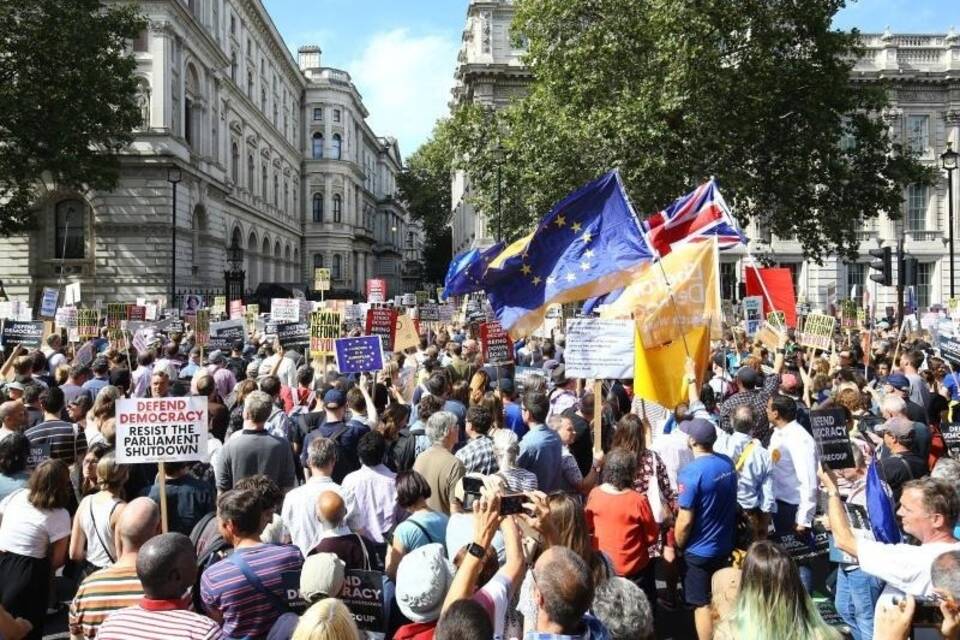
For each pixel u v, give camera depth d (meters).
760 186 28.56
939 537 4.71
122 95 34.59
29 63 32.28
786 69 27.12
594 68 27.64
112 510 6.33
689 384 8.44
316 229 90.75
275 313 21.27
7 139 33.12
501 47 54.78
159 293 44.66
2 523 5.84
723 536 6.54
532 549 5.05
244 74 64.81
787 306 16.80
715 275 8.80
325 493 5.64
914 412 9.67
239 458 7.33
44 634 7.20
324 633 3.43
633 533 6.19
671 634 7.35
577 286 9.57
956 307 25.97
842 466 6.18
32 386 9.72
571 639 3.60
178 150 46.44
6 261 44.34
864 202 29.70
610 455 6.43
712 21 25.78
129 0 43.72
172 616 4.11
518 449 6.57
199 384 9.66
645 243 9.32
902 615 3.90
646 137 25.59
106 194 44.41
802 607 3.86
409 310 27.61
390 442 8.43
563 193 27.83
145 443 6.28
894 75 53.91
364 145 111.12
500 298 10.09
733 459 7.87
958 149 54.50
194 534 5.96
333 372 11.05
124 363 14.33
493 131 34.66
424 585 4.14
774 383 10.54
